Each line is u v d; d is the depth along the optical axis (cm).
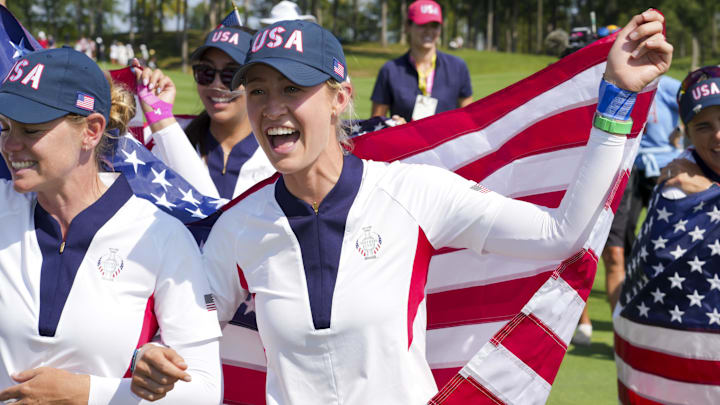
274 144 199
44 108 192
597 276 734
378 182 207
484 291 247
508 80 3244
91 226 208
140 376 195
